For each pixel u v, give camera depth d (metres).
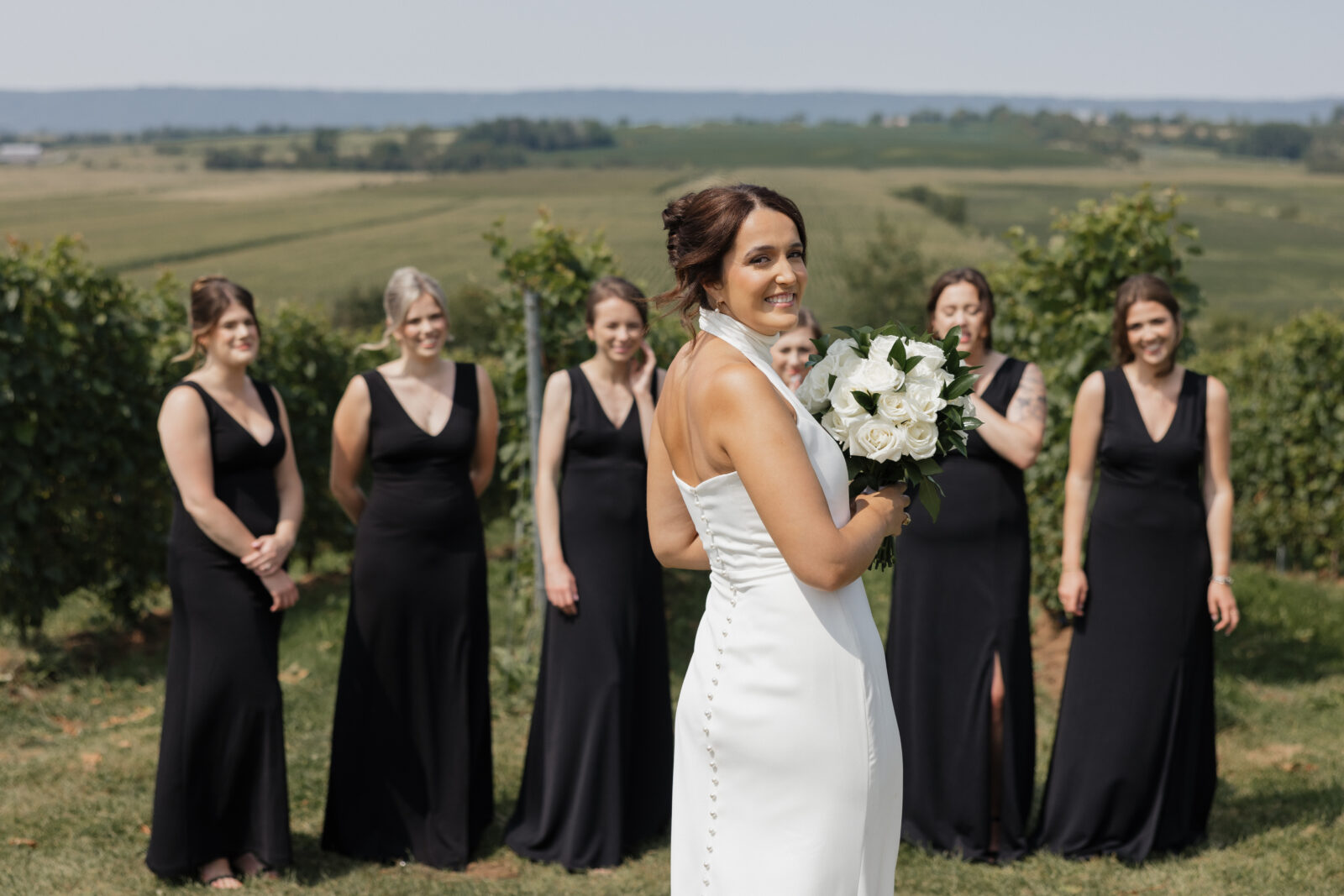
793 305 2.45
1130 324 4.34
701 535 2.59
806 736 2.45
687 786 2.62
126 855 4.37
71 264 7.09
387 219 100.44
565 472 4.68
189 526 4.14
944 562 4.39
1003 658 4.37
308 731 5.89
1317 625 7.69
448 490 4.50
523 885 4.25
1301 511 10.05
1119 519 4.35
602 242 6.94
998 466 4.39
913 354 2.60
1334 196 143.62
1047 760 5.49
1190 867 4.20
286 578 4.24
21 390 6.66
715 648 2.56
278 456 4.36
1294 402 10.03
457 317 32.44
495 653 6.56
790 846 2.46
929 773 4.40
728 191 2.46
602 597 4.55
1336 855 4.20
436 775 4.50
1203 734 4.38
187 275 70.62
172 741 4.11
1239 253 91.44
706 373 2.44
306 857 4.49
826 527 2.31
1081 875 4.18
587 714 4.48
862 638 2.51
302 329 9.99
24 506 6.77
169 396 4.21
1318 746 5.52
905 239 43.16
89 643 7.48
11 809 4.79
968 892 4.04
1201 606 4.32
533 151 197.25
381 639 4.46
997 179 152.62
